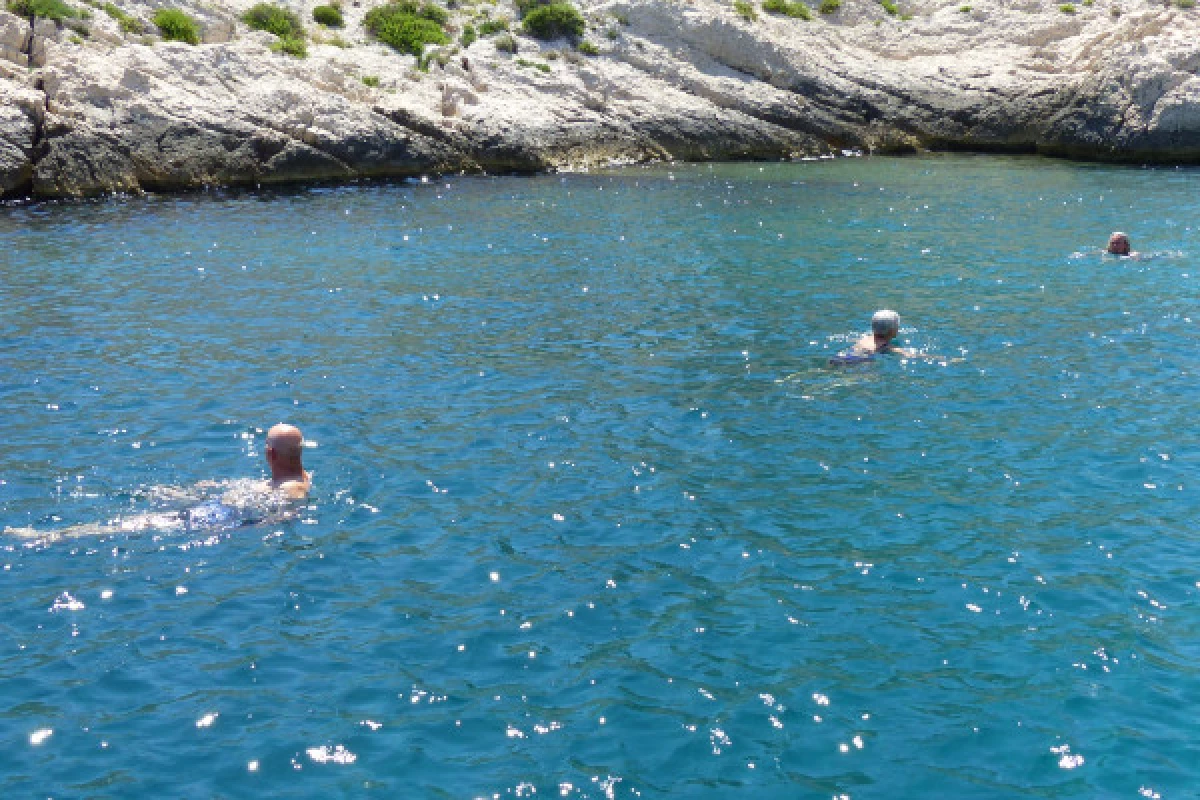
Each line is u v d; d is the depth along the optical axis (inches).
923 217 1090.7
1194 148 1480.1
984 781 286.2
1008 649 345.4
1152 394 571.2
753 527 431.2
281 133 1304.1
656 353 652.7
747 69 1631.4
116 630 361.1
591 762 294.7
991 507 445.4
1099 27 1692.9
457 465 493.0
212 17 1424.7
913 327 695.7
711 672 335.6
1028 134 1608.0
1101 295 771.4
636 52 1605.6
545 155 1428.4
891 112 1626.5
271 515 442.0
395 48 1515.7
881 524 432.1
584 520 439.2
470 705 320.8
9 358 640.4
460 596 382.6
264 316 734.5
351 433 530.6
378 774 290.8
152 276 842.2
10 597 378.9
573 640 354.3
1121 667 334.6
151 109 1246.3
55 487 466.3
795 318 724.0
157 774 291.1
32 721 313.1
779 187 1294.3
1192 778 286.4
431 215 1109.1
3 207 1128.8
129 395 581.6
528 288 810.8
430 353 655.1
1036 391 577.9
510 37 1560.0
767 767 291.9
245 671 338.3
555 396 580.4
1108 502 448.8
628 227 1044.5
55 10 1283.2
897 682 329.1
